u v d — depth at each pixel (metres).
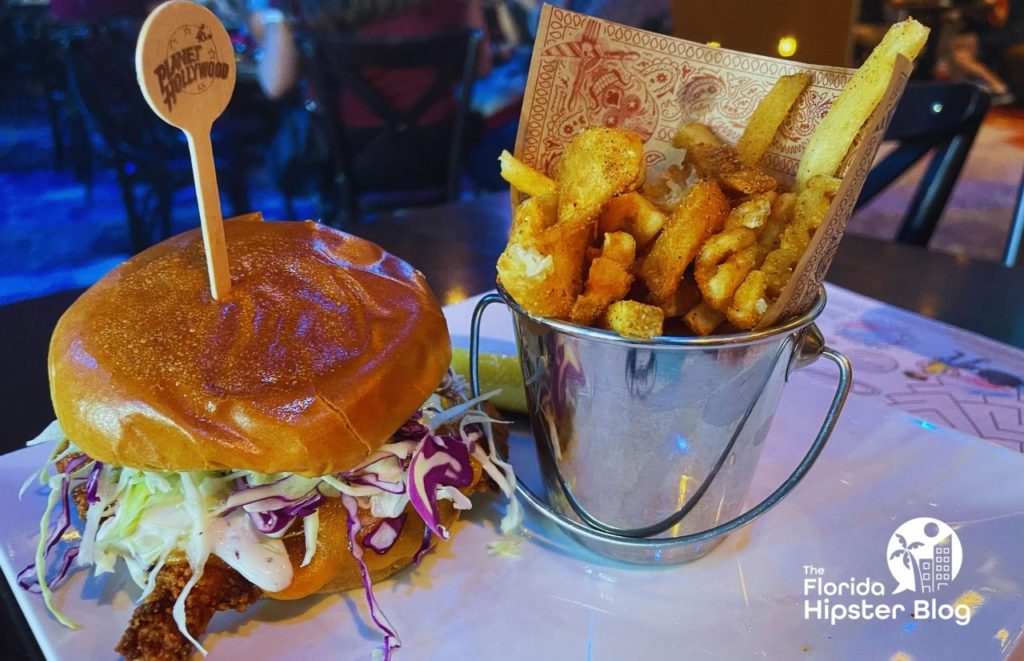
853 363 1.53
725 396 0.93
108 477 0.99
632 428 0.96
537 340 0.99
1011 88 3.88
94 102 3.31
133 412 0.86
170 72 0.84
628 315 0.83
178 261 1.07
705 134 1.08
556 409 1.02
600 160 0.91
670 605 0.98
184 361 0.89
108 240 3.70
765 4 1.87
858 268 1.97
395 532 0.98
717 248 0.87
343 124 3.26
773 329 0.86
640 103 1.12
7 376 1.41
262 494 0.93
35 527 1.06
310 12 3.70
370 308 1.02
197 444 0.85
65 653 0.87
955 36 3.79
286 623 0.94
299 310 0.98
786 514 1.14
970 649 0.90
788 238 0.91
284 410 0.87
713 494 1.02
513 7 4.32
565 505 1.10
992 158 4.51
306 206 3.92
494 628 0.94
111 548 0.94
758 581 1.02
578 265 0.90
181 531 0.92
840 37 1.89
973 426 1.33
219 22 0.91
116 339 0.92
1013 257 2.60
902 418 1.32
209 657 0.89
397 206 3.49
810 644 0.92
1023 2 3.69
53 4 3.46
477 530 1.11
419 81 3.29
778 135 1.12
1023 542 1.07
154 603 0.88
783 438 1.30
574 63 1.07
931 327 1.66
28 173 4.18
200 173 0.91
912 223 2.59
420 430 1.03
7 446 1.23
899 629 0.94
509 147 3.90
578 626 0.95
